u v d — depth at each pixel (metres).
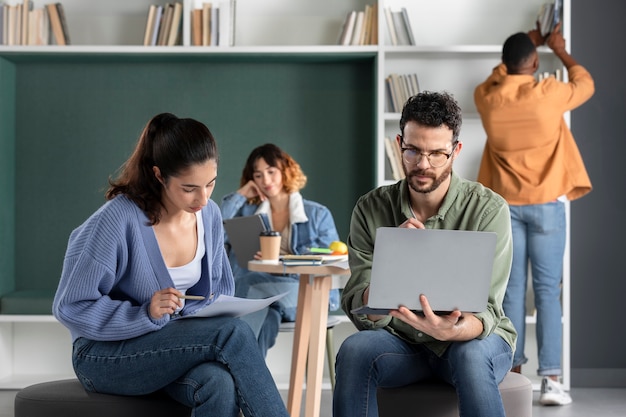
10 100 5.87
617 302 5.73
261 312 4.32
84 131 5.95
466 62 5.82
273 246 4.03
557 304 5.09
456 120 2.80
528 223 5.07
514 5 5.83
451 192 2.88
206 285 2.78
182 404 2.60
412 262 2.52
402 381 2.78
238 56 5.70
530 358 5.86
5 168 5.80
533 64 5.10
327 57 5.73
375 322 2.86
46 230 5.96
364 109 5.96
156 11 5.62
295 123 5.97
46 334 5.93
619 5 5.70
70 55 5.66
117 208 2.64
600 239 5.71
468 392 2.54
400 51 5.55
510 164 5.06
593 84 5.15
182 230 2.76
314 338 3.83
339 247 4.16
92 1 5.88
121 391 2.60
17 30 5.60
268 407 2.43
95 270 2.57
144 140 2.68
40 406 2.60
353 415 2.64
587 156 5.72
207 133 2.62
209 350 2.47
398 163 5.60
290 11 5.91
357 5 5.89
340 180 5.97
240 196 4.95
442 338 2.60
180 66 5.95
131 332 2.55
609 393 5.43
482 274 2.56
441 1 5.84
